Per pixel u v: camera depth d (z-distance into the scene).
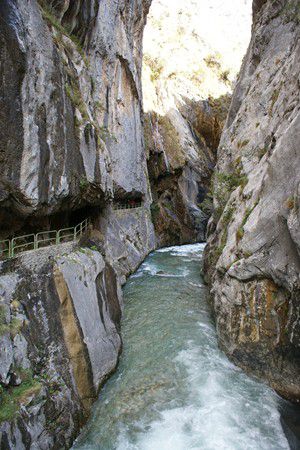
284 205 9.15
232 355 11.00
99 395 9.48
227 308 11.64
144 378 10.27
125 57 22.83
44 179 9.55
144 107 36.47
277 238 9.39
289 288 8.73
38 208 9.52
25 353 7.43
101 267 13.34
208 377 10.20
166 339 12.66
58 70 11.06
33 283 8.62
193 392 9.59
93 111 16.67
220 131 47.22
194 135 45.50
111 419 8.62
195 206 40.44
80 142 12.45
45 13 12.02
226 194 17.70
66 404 7.89
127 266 21.25
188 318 14.66
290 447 7.61
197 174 41.66
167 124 39.66
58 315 8.88
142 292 18.09
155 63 43.81
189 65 48.66
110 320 12.30
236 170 17.19
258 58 21.64
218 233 17.06
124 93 23.64
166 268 23.91
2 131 7.89
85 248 13.20
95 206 18.52
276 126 13.77
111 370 10.36
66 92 11.73
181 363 11.02
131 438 8.02
